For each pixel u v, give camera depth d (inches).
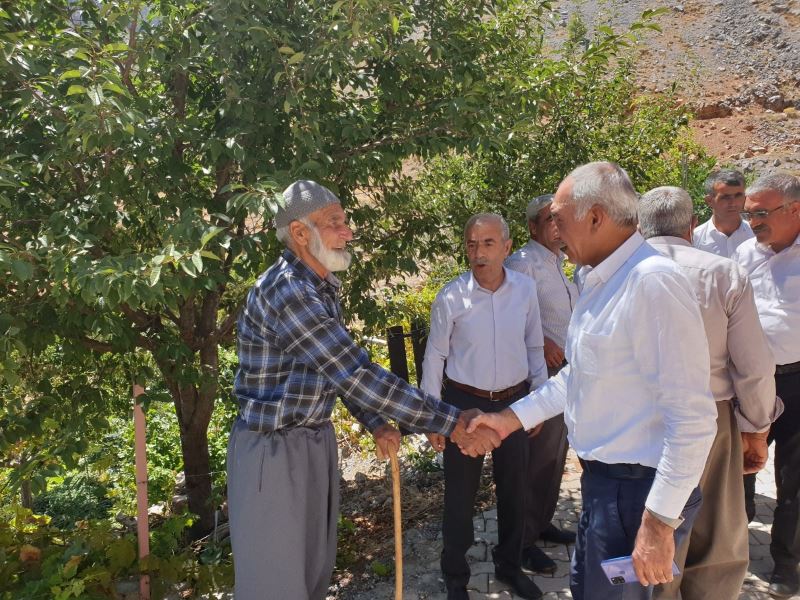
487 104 149.1
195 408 171.8
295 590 102.7
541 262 142.6
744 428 107.7
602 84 229.3
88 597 124.0
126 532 190.1
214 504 170.4
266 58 130.6
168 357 141.7
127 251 110.2
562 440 139.5
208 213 135.3
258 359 101.8
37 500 200.7
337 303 108.6
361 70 151.4
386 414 102.0
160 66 136.3
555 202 86.8
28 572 130.9
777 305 130.6
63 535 141.1
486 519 161.8
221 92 143.2
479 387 127.6
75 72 103.7
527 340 133.3
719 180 166.7
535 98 165.9
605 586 85.8
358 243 168.7
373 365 101.5
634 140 231.5
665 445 77.8
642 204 108.3
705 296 99.2
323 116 140.9
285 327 98.0
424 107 155.3
